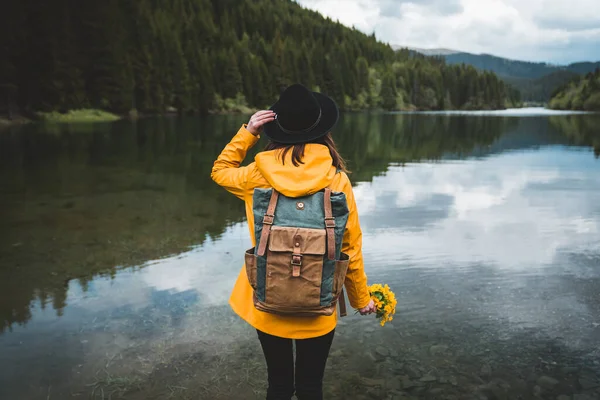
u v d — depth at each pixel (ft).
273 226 5.49
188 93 210.59
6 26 120.57
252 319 6.10
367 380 8.59
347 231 5.80
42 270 14.20
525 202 23.34
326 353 6.25
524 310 11.38
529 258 15.14
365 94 340.39
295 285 5.42
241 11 417.49
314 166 5.76
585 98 286.87
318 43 351.25
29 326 10.64
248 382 8.50
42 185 29.43
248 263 5.74
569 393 8.20
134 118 154.20
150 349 9.62
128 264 14.67
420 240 17.02
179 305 11.71
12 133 78.89
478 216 20.56
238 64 261.65
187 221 20.11
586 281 13.20
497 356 9.35
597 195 24.81
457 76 424.87
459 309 11.44
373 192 25.99
